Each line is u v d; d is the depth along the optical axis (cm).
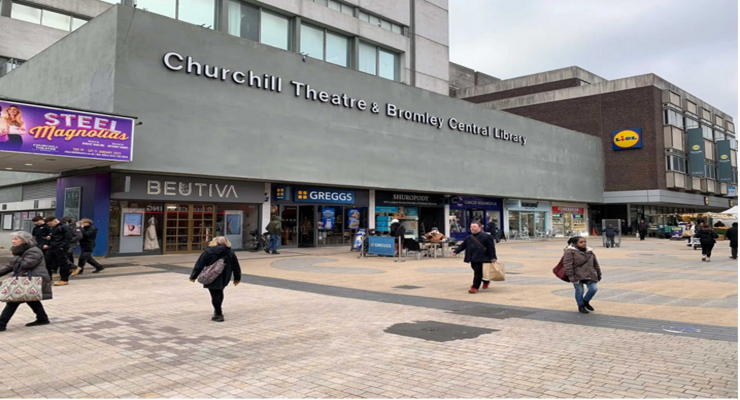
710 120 5053
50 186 2122
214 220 2119
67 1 3020
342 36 3181
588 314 825
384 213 2827
